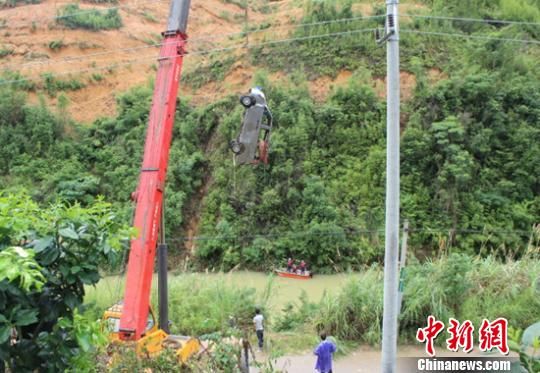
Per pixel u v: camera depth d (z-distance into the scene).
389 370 6.98
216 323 11.62
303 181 22.98
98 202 3.54
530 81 25.34
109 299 11.88
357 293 11.77
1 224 2.77
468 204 22.61
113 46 33.56
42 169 25.20
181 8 9.37
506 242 21.66
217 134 25.78
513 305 11.70
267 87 25.75
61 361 3.00
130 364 5.65
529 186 23.31
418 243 22.05
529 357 3.38
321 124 24.48
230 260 21.75
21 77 29.94
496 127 24.02
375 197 22.94
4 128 26.17
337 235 21.48
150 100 27.20
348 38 28.52
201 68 30.92
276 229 22.31
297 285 19.08
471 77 24.83
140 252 7.97
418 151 23.45
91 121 28.48
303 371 9.65
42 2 35.59
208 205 23.52
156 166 8.45
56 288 3.07
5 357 2.77
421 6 31.50
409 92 26.22
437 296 11.46
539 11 31.06
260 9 41.12
